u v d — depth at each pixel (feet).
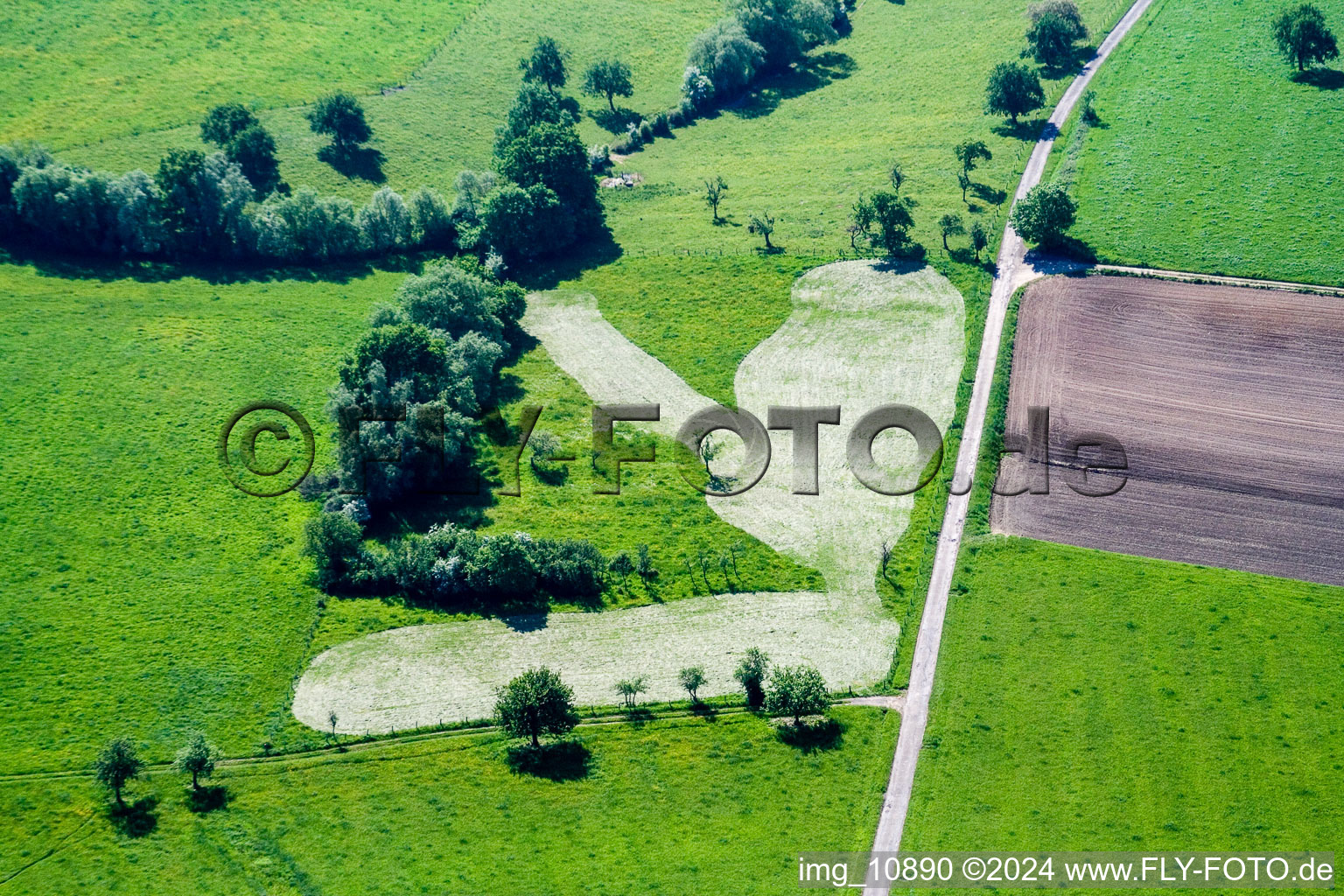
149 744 320.50
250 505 405.18
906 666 339.57
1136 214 526.98
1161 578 361.30
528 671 319.88
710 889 278.05
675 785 306.35
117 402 449.06
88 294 507.71
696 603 363.97
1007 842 288.51
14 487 408.87
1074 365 449.48
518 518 398.01
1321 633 338.95
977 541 379.96
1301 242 496.64
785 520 394.73
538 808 300.81
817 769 309.63
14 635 353.51
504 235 538.06
